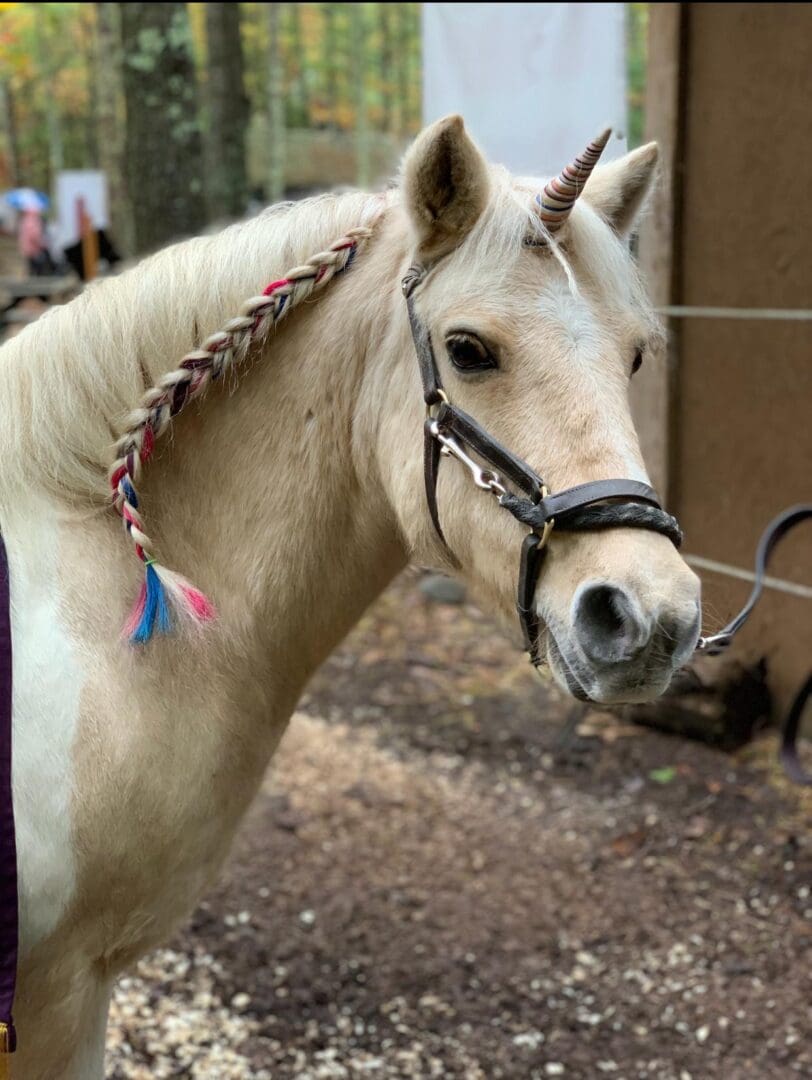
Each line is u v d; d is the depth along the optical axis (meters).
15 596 1.34
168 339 1.43
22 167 24.88
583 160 1.26
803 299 3.57
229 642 1.47
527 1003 2.49
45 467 1.40
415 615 5.03
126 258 6.40
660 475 4.03
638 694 1.21
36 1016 1.40
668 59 3.73
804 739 3.71
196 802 1.43
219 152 7.25
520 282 1.30
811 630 3.66
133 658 1.37
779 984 2.53
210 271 1.45
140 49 5.43
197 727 1.42
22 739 1.30
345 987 2.54
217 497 1.49
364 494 1.54
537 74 4.07
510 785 3.53
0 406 1.42
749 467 3.80
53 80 20.97
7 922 1.27
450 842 3.18
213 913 2.81
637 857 3.08
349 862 3.06
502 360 1.29
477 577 1.42
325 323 1.49
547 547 1.28
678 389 3.98
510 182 1.39
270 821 3.25
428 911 2.84
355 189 1.61
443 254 1.36
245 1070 2.26
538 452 1.27
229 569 1.49
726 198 3.72
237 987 2.53
